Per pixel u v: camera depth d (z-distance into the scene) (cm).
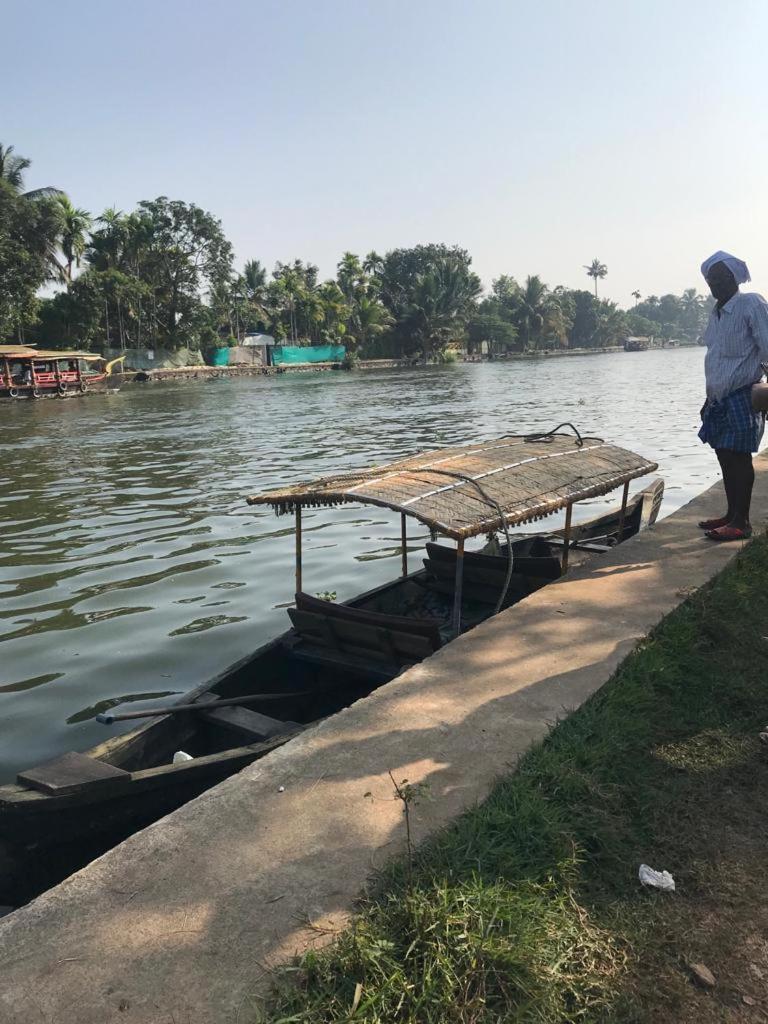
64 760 399
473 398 3750
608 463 731
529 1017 207
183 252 6122
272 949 230
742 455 632
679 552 629
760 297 589
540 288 11788
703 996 221
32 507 1411
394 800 306
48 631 796
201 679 677
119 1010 212
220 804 308
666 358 11156
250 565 1007
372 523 1225
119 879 266
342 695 617
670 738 356
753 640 464
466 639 472
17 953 235
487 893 241
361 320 8288
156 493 1509
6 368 4322
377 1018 202
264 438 2331
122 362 5756
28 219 4672
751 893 259
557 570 652
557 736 350
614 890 261
